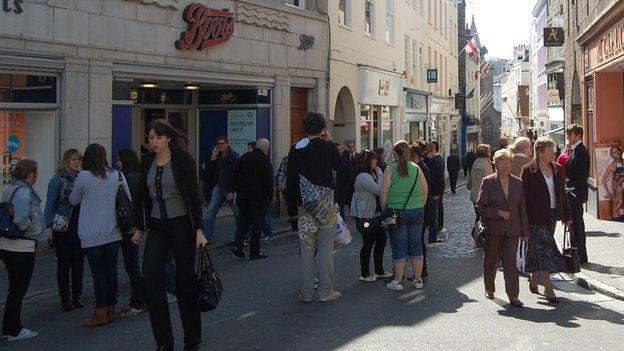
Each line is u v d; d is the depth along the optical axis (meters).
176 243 5.79
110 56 12.20
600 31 16.08
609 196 14.98
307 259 7.87
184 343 5.94
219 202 12.27
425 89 34.53
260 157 10.79
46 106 11.16
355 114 22.53
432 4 36.75
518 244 7.77
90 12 11.77
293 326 6.84
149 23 13.10
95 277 7.07
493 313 7.32
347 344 6.14
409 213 8.41
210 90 17.59
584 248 9.87
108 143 12.21
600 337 6.36
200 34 14.21
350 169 13.77
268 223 12.81
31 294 8.50
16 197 6.57
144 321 7.26
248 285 8.88
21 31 10.58
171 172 5.73
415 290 8.51
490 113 85.94
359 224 8.88
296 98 18.88
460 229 14.67
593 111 17.20
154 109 17.19
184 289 5.84
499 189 7.70
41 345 6.45
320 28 19.22
